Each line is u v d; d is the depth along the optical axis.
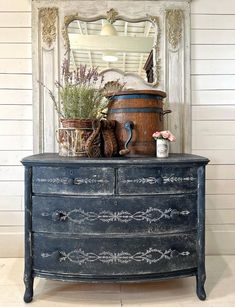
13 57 2.02
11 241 2.07
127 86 2.02
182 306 1.51
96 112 1.72
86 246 1.48
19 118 2.04
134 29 2.01
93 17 1.99
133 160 1.47
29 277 1.53
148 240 1.48
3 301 1.55
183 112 2.04
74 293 1.63
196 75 2.06
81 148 1.66
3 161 2.06
